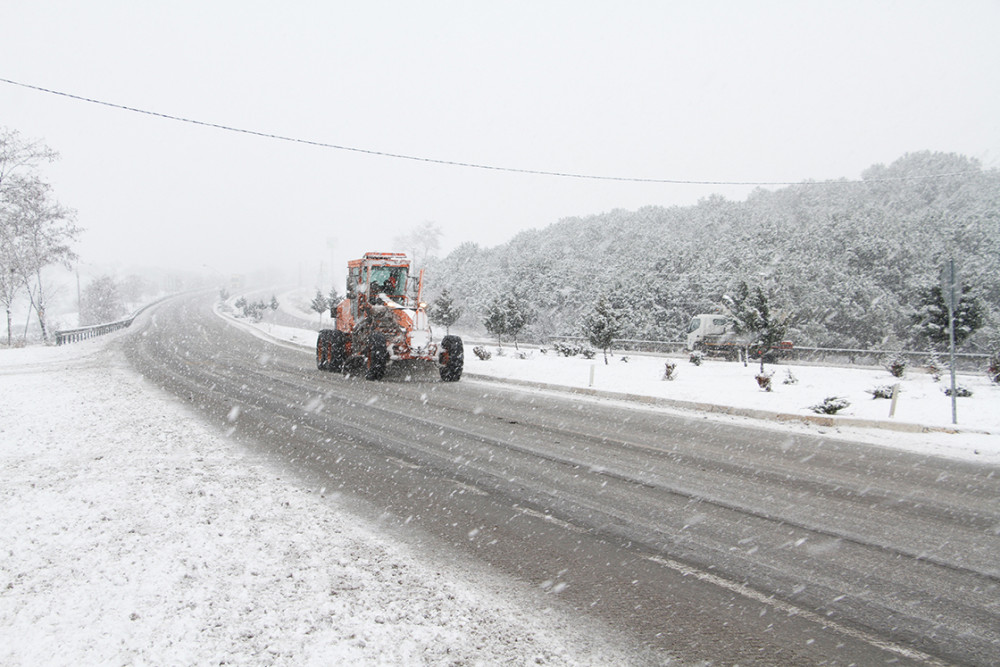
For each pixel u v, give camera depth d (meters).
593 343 25.06
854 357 28.50
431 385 15.92
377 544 4.94
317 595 3.96
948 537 5.43
